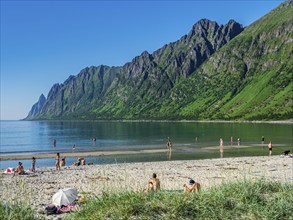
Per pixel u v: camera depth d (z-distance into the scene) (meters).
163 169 45.06
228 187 13.95
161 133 155.75
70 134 172.12
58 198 18.88
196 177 35.47
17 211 12.56
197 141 107.25
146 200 12.73
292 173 36.66
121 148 89.94
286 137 117.06
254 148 85.06
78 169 48.97
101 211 12.26
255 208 11.84
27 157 75.88
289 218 11.06
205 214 11.53
